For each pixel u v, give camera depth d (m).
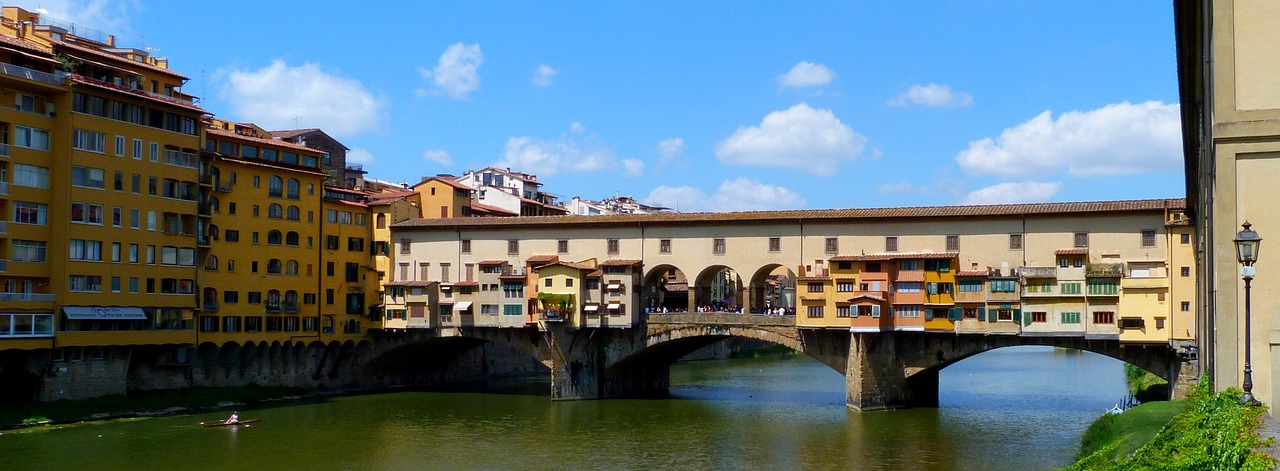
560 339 102.69
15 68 80.06
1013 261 89.94
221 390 98.75
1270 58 36.00
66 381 84.12
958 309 90.19
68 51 86.50
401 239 114.19
